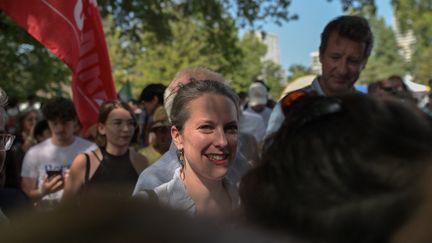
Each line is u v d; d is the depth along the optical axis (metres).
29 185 4.55
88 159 3.83
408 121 0.83
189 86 2.39
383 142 0.81
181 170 2.41
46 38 4.35
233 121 2.36
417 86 4.62
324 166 0.82
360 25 3.11
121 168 3.85
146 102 5.93
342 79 3.12
